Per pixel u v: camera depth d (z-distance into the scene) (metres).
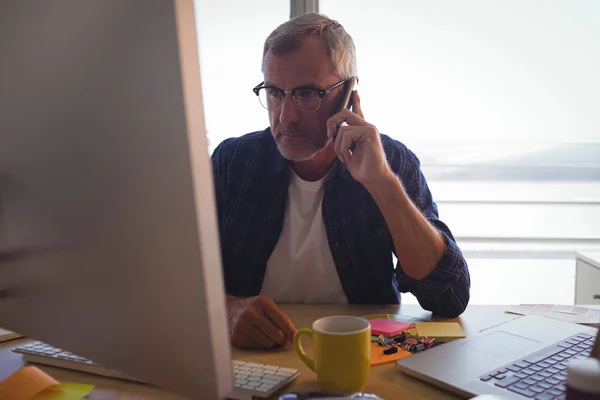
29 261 0.50
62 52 0.41
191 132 0.33
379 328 0.92
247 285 1.36
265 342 0.86
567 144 2.45
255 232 1.37
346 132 1.12
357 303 1.30
